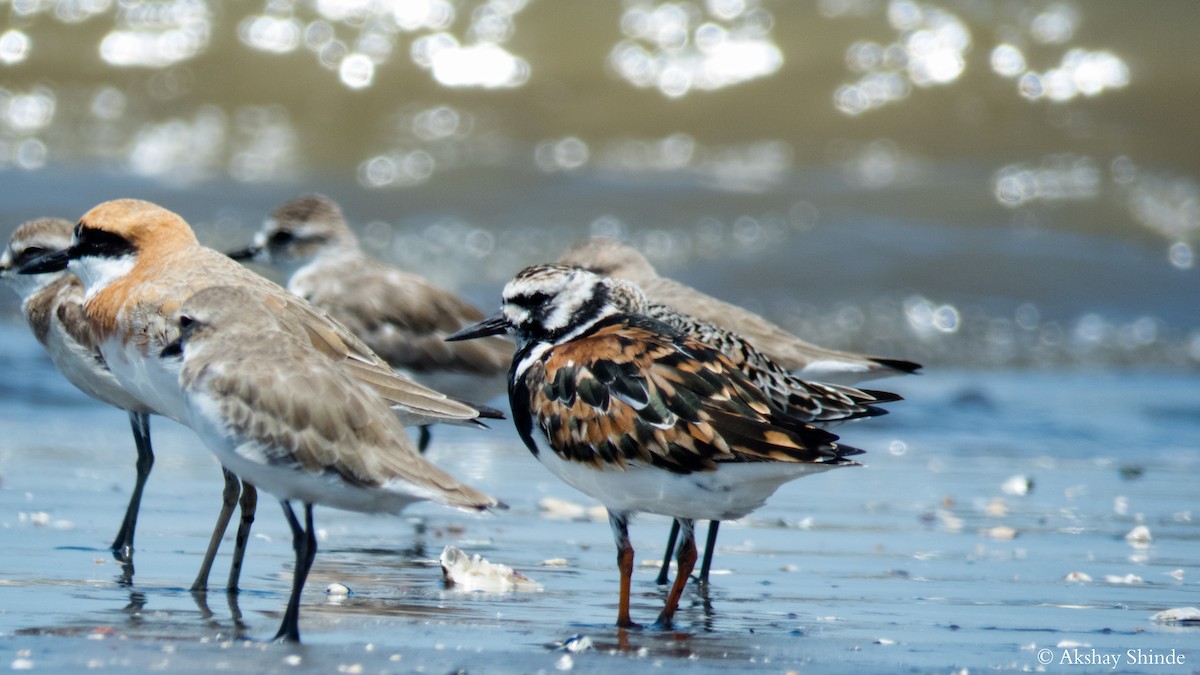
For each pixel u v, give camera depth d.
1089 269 25.02
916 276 24.30
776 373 10.02
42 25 27.62
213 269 10.00
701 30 28.70
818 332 22.41
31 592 8.94
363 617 8.59
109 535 10.86
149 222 10.17
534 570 10.35
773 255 24.86
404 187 26.95
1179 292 24.48
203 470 13.76
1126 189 27.78
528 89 28.31
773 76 28.62
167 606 8.71
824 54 28.72
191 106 27.70
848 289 23.88
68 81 27.58
